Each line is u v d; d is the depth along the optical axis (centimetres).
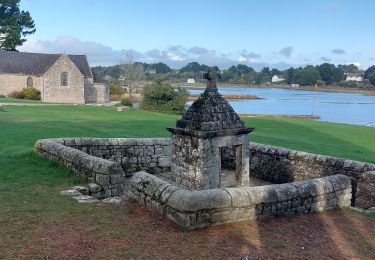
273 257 553
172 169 1058
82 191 883
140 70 7906
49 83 5875
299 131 2569
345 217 784
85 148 1222
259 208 705
